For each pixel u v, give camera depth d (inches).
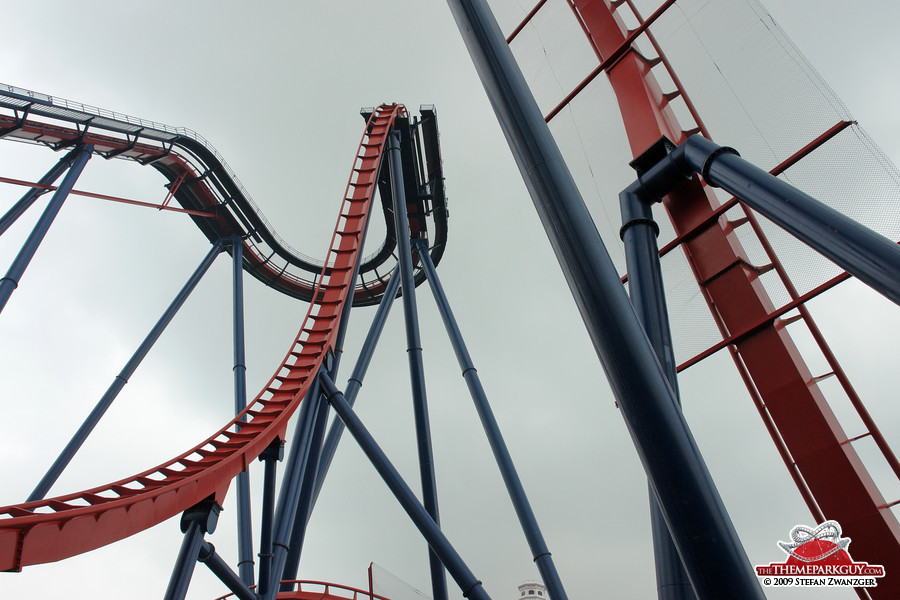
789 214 211.9
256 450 485.4
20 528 282.4
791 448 376.5
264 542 506.6
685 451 172.6
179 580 381.7
